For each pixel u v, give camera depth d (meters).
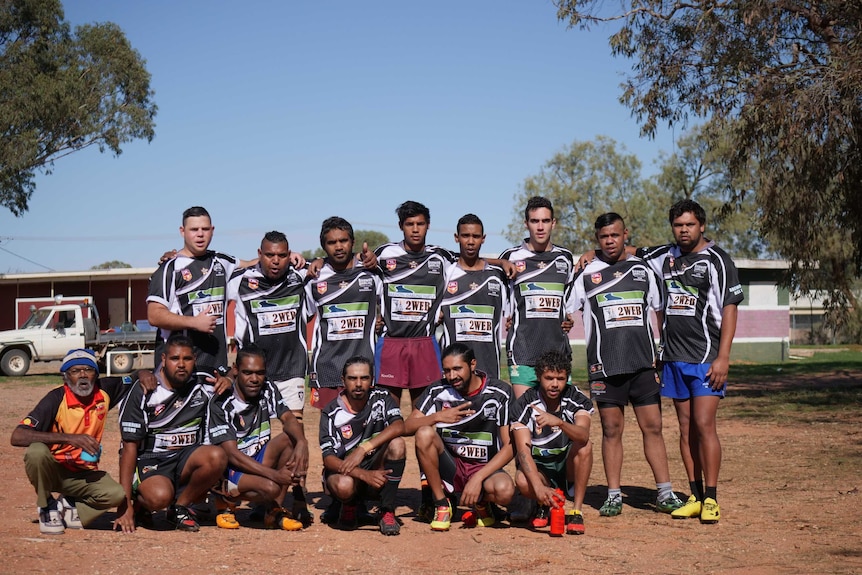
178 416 6.16
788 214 17.08
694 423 6.76
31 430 5.80
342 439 6.38
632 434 12.41
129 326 32.22
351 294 7.05
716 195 52.06
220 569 4.95
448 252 7.31
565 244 57.50
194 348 6.73
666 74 16.91
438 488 6.31
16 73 32.41
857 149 15.80
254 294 6.98
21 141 31.64
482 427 6.45
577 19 17.42
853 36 15.12
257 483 6.16
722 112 16.64
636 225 54.97
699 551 5.48
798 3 15.62
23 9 32.84
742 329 31.77
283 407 6.45
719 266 6.62
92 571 4.83
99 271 36.16
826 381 21.22
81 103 34.03
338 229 6.92
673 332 6.80
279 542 5.75
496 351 7.26
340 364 7.05
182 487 6.18
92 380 6.00
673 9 17.08
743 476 8.39
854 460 9.14
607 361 6.87
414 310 7.16
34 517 6.46
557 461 6.59
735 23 16.14
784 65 15.88
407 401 19.08
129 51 35.12
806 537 5.82
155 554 5.29
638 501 7.40
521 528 6.33
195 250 6.72
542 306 7.21
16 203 33.66
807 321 48.34
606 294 6.91
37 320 27.53
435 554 5.42
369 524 6.51
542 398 6.39
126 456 6.05
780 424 12.65
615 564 5.16
